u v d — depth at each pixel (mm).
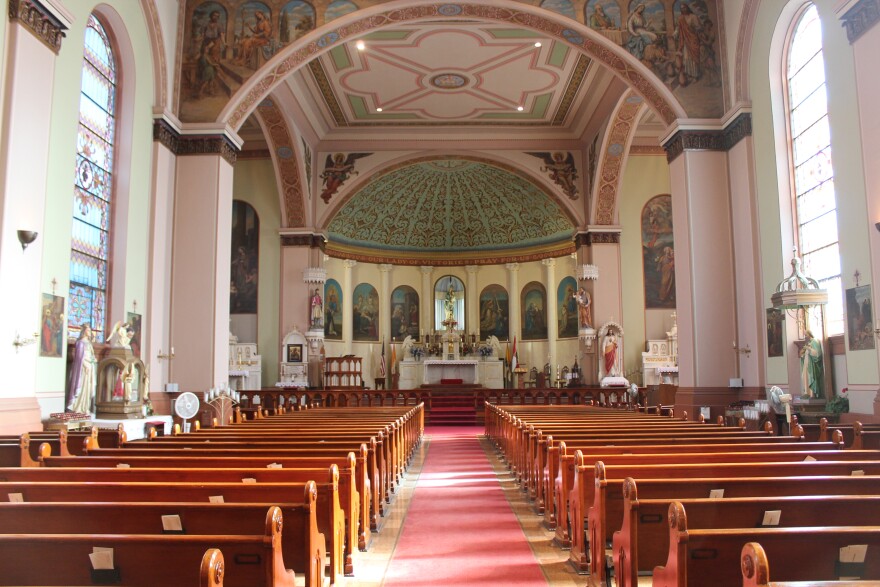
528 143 27562
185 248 16391
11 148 10414
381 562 7000
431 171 31484
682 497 5457
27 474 6027
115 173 14891
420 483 12078
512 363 32406
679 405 16453
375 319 33188
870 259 11227
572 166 27469
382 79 23031
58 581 3848
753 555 2912
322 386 27766
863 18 11203
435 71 22453
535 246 32969
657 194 28672
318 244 27688
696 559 3859
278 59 17000
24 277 10680
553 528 8391
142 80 15602
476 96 24516
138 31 15383
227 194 17094
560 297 31969
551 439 8586
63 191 12297
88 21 13844
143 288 15461
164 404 15727
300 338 26984
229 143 17219
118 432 9250
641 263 28328
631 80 17469
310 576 4773
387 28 17812
